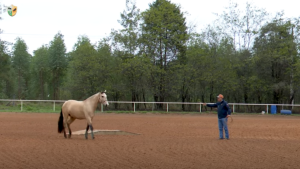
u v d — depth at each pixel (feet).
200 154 36.88
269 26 148.25
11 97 227.20
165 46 150.30
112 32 155.02
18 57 231.09
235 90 152.97
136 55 150.82
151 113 127.85
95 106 50.57
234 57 154.10
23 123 75.87
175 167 30.07
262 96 158.92
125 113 125.80
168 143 45.52
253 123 85.56
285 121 95.40
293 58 147.64
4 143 42.98
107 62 152.66
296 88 143.64
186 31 161.58
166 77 147.64
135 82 149.89
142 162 32.01
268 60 143.95
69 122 51.65
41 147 40.22
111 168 29.37
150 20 148.77
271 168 30.22
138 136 55.01
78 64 147.95
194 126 75.36
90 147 40.86
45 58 239.09
